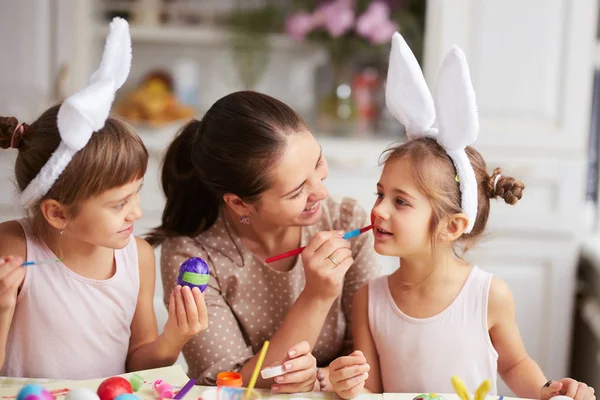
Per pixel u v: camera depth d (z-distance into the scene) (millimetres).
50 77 2562
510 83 2342
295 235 1266
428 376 1174
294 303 1160
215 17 2818
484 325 1158
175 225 1287
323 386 1114
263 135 1089
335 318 1309
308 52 2855
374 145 2447
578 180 2342
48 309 1086
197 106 2828
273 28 2783
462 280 1173
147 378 976
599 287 2215
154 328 1217
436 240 1121
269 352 1120
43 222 1067
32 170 977
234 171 1105
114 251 1138
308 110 2850
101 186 956
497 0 2318
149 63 2871
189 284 1044
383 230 1122
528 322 2363
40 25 2527
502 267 2355
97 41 2750
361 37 2568
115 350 1150
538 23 2314
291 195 1109
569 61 2316
